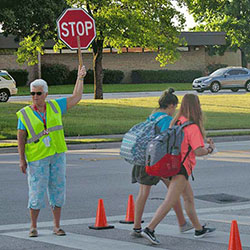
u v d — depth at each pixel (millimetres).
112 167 20422
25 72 73688
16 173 19172
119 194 15633
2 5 43094
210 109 43312
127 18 49438
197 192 16047
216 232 11109
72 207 14008
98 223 11594
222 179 17984
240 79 63156
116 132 31594
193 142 9969
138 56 80812
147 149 9875
